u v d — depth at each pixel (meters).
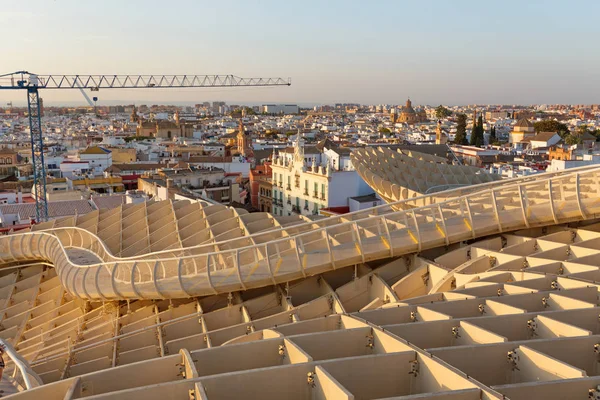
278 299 49.44
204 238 70.00
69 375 41.78
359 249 48.56
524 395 22.09
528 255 43.31
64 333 55.47
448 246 52.28
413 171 100.19
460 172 103.19
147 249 71.12
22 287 79.69
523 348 25.12
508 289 34.69
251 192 161.50
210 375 25.55
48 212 112.81
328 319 32.62
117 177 166.88
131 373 26.72
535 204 52.94
